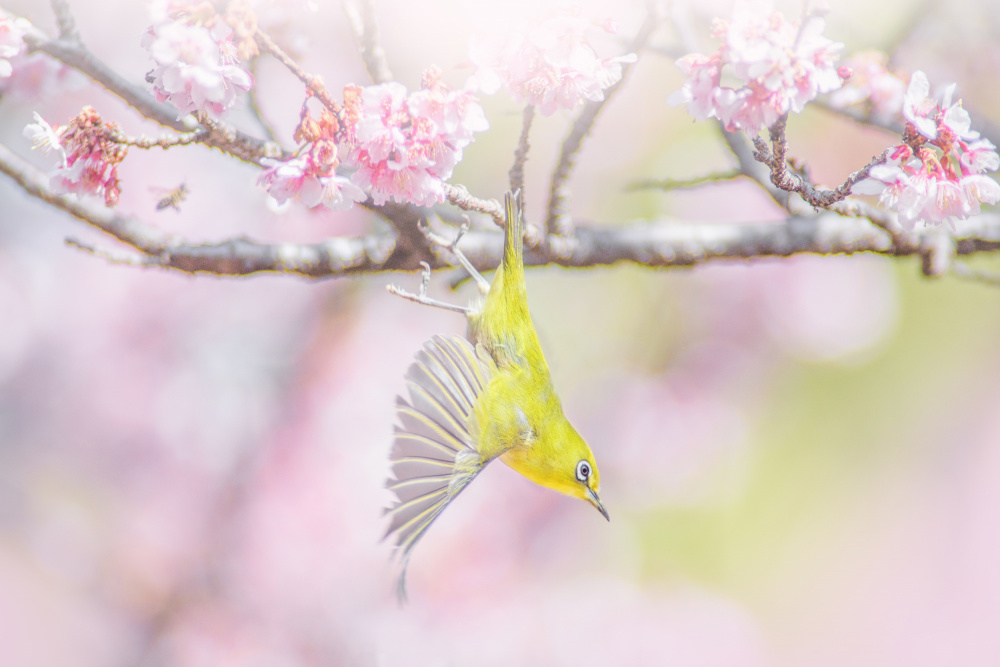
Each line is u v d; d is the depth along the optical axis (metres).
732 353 4.71
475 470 3.62
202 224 3.95
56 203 3.64
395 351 4.30
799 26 3.58
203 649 3.97
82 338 4.19
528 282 4.66
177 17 3.58
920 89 3.58
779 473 5.07
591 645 4.03
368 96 3.59
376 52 3.62
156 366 4.23
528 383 3.66
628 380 4.64
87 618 3.99
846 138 4.29
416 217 3.65
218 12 3.58
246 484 4.11
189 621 3.97
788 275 4.68
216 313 4.28
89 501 4.13
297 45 3.64
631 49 3.62
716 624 4.30
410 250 3.66
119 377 4.20
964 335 5.10
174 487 4.15
